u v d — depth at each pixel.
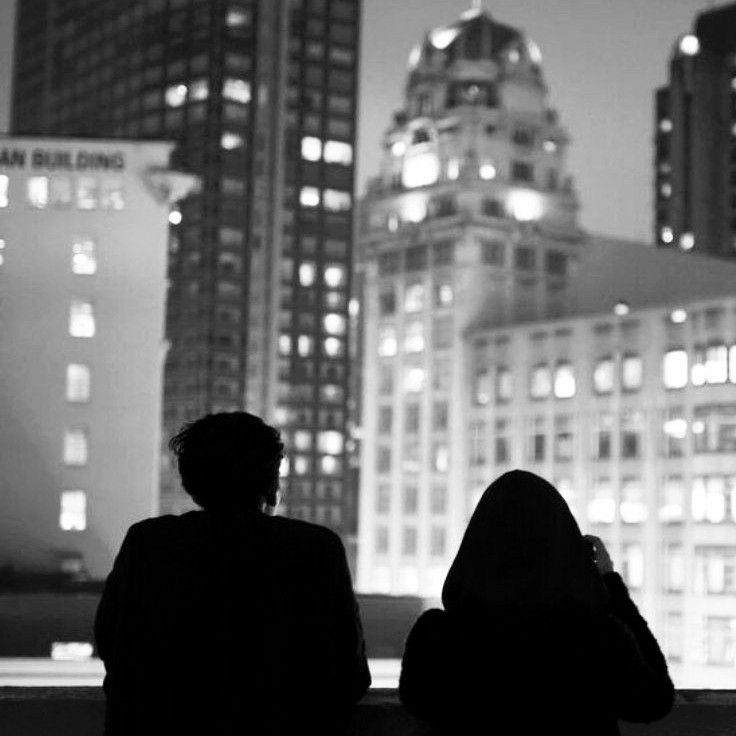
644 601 141.12
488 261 168.50
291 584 6.20
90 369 102.81
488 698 5.81
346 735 7.01
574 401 150.50
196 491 6.43
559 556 5.92
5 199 103.94
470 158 171.38
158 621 6.14
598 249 173.62
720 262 177.50
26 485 100.38
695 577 137.00
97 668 70.81
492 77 177.12
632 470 144.00
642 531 142.12
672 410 141.12
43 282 103.25
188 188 105.88
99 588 84.06
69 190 104.44
